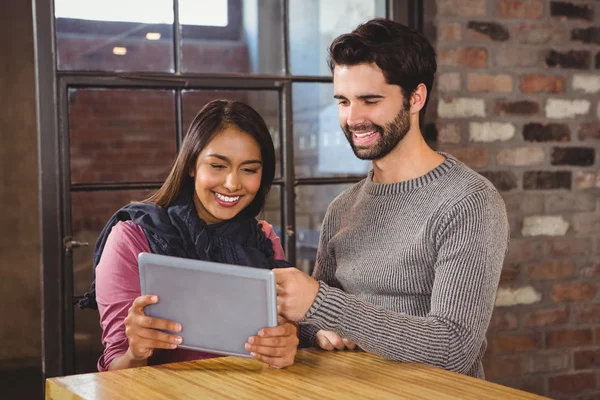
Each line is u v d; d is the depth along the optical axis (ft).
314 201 8.71
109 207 7.98
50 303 7.75
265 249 5.91
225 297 4.39
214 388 4.10
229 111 5.42
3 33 14.78
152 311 4.59
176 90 8.16
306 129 8.63
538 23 9.29
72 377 4.32
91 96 7.83
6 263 14.92
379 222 5.45
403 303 5.24
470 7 8.95
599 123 9.68
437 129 8.86
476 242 4.83
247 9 8.36
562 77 9.45
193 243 5.45
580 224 9.66
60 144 7.71
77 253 7.84
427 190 5.24
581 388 9.78
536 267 9.46
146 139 8.08
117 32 7.89
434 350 4.58
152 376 4.33
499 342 9.35
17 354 15.01
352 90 5.15
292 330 4.59
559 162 9.50
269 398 3.92
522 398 3.92
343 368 4.52
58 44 7.68
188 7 8.13
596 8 9.57
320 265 6.06
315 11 8.63
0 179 14.89
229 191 5.35
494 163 9.17
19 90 14.96
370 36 5.08
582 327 9.75
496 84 9.12
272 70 8.49
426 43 5.24
